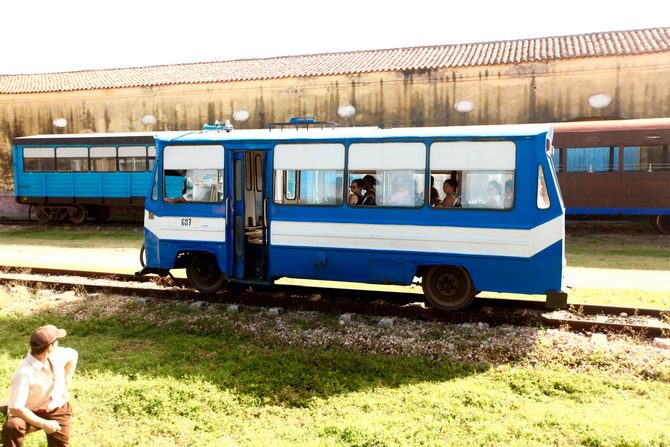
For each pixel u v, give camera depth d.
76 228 20.30
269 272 8.53
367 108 21.19
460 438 4.47
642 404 5.08
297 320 7.76
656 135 15.89
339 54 24.55
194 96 23.56
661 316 7.57
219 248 8.67
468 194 7.51
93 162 20.45
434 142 7.61
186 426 4.82
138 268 12.10
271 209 8.43
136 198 20.00
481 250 7.44
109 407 5.19
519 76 19.30
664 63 17.84
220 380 5.76
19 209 25.39
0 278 10.43
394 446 4.32
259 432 4.69
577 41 20.36
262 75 22.70
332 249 8.13
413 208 7.73
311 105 21.98
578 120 18.86
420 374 5.98
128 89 24.25
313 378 5.82
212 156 8.67
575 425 4.58
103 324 7.85
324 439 4.49
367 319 7.74
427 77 20.33
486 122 19.77
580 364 6.08
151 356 6.55
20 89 25.95
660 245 15.10
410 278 7.80
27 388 3.68
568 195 16.89
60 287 9.88
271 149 8.35
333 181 8.10
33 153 21.09
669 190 16.05
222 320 7.80
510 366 6.11
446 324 7.45
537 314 7.84
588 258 13.31
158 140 9.05
